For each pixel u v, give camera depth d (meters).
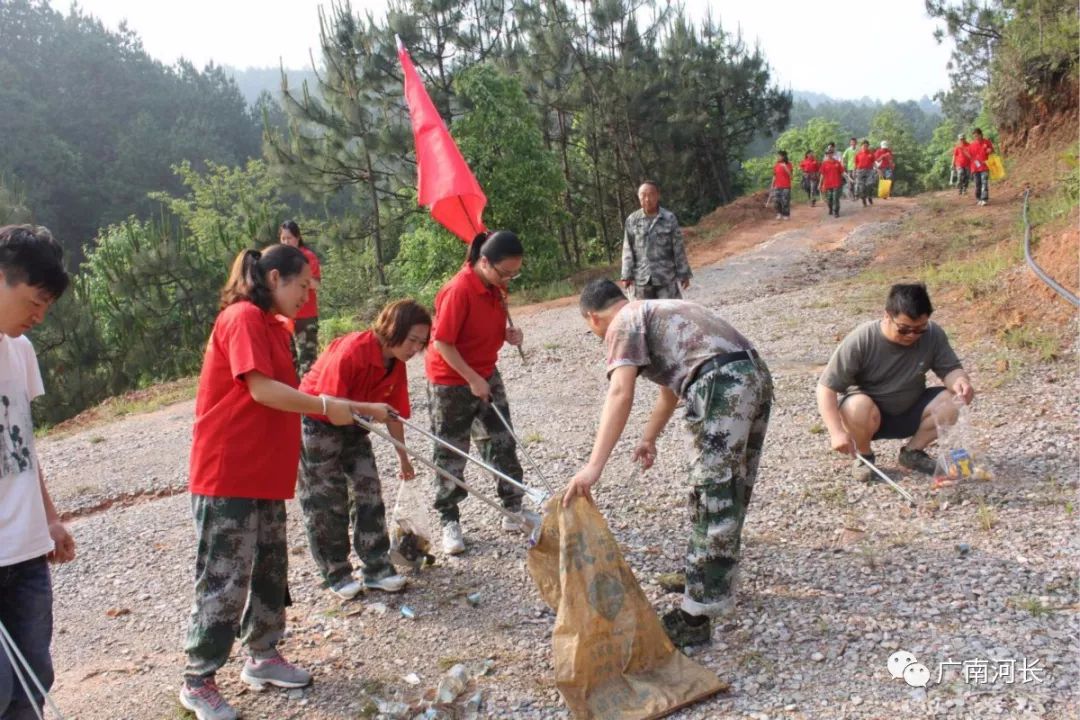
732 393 3.59
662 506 5.36
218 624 3.50
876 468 5.27
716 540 3.63
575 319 13.87
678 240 8.65
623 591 3.43
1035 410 6.01
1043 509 4.59
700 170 36.47
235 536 3.48
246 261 3.56
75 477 8.15
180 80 83.12
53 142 64.44
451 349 4.76
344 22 22.23
